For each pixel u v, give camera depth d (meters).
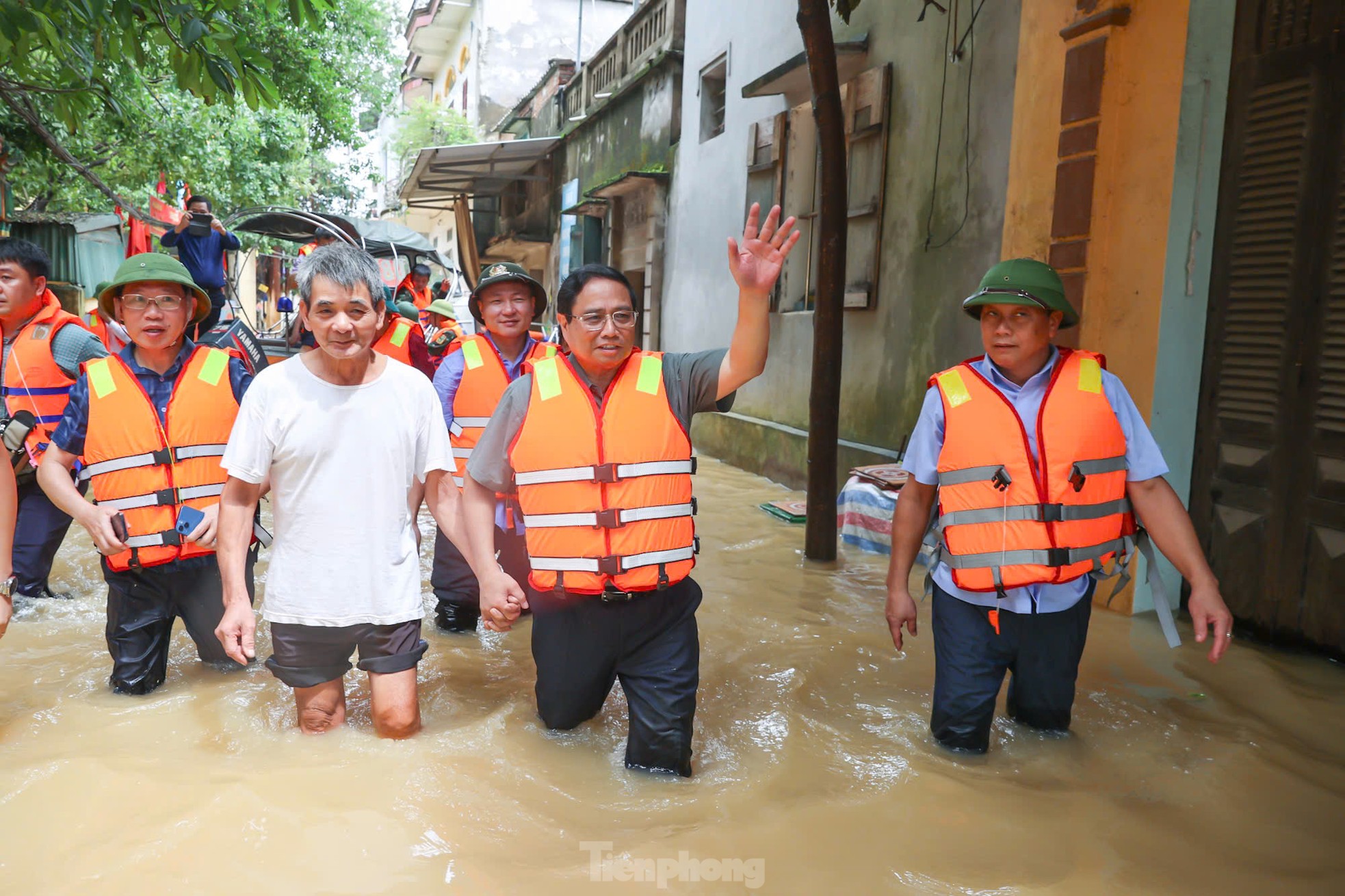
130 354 3.59
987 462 2.94
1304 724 3.51
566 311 2.89
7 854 2.37
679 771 2.94
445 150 16.59
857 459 7.81
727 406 3.06
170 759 2.92
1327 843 2.60
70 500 3.40
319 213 11.92
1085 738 3.29
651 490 2.88
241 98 16.48
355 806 2.63
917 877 2.37
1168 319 4.73
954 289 6.80
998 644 3.06
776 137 9.27
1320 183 4.27
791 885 2.32
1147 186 4.75
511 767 2.95
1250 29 4.56
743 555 6.16
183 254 7.28
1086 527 2.90
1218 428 4.74
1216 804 2.82
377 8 18.31
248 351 4.40
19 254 4.41
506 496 4.38
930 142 7.12
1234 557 4.65
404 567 3.11
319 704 3.14
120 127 12.88
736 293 10.45
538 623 3.11
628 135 14.26
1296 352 4.36
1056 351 3.10
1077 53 5.07
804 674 3.93
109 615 3.53
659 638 2.96
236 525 3.00
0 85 7.88
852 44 7.98
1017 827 2.65
